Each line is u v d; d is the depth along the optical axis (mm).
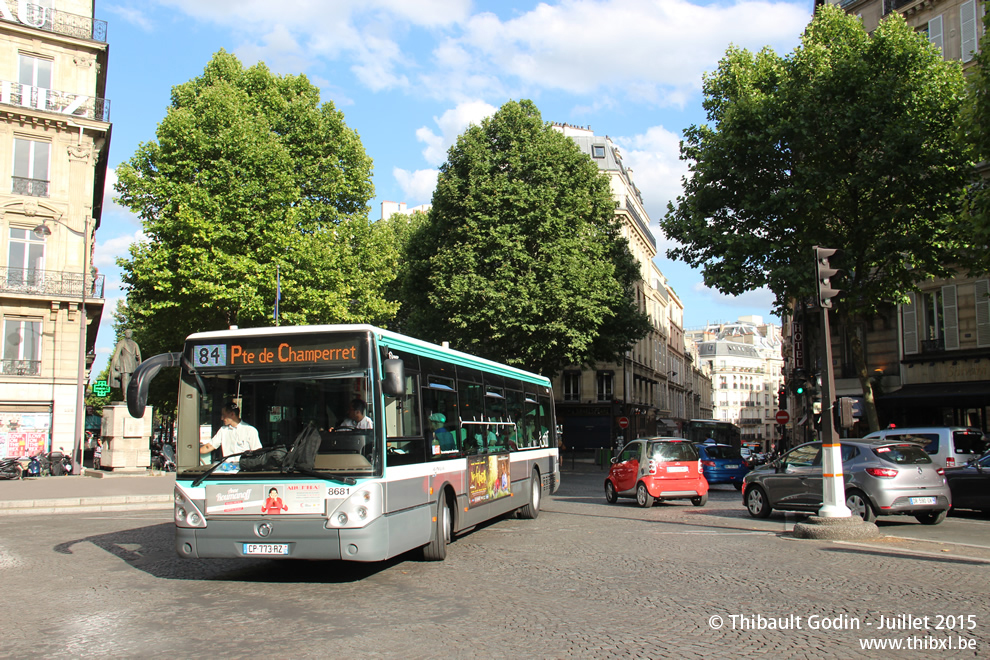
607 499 21281
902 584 8742
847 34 24156
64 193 38125
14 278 36688
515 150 34094
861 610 7484
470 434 12805
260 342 9266
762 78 24891
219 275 31000
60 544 12523
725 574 9477
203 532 8930
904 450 14703
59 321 37625
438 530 10719
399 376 8914
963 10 29422
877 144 22625
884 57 23172
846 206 24219
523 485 15844
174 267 32156
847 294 23938
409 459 9898
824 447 13344
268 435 9070
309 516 8719
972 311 29172
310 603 7992
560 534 13664
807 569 9773
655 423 70250
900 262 23594
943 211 22875
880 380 32781
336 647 6305
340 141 37000
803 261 23891
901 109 22625
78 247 38312
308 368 9133
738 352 147000
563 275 32656
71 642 6508
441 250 34031
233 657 6047
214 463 9070
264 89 36625
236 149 32312
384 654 6094
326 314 33719
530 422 16984
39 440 36781
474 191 33438
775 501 16219
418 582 9141
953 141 20562
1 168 36656
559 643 6379
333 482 8750
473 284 32531
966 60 29234
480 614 7430
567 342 33219
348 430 8938
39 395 36844
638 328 37156
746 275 24250
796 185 23375
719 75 25812
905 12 31516
